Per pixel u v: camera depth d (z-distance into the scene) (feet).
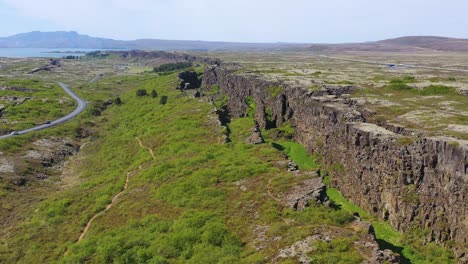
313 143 240.12
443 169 136.77
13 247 167.73
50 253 153.69
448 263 126.93
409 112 210.59
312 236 104.99
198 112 334.85
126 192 196.95
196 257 113.39
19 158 298.76
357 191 180.34
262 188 151.43
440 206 137.08
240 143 229.25
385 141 164.04
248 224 126.93
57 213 195.62
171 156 234.99
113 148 324.19
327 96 259.39
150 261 118.73
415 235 142.51
